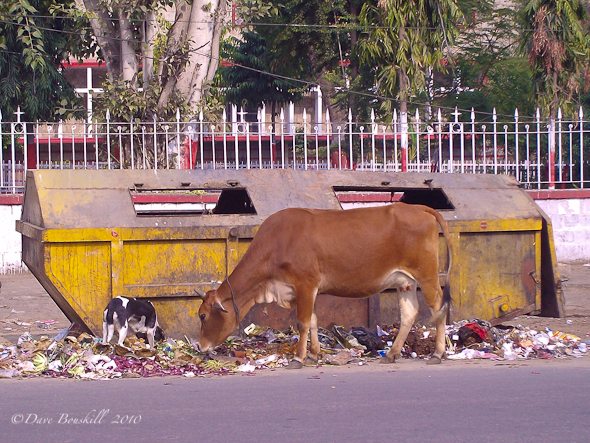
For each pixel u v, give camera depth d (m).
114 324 9.45
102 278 9.91
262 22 25.78
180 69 18.25
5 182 19.27
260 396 7.86
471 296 10.95
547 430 6.68
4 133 17.78
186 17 18.70
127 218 10.03
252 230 10.34
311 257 9.25
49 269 9.73
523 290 11.19
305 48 26.06
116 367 9.12
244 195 11.98
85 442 6.40
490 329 10.65
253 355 9.73
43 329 12.52
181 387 8.31
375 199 18.25
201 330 9.48
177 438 6.48
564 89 21.47
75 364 9.13
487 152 25.25
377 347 10.15
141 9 18.27
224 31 27.19
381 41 21.50
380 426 6.80
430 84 28.08
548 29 20.84
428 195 11.98
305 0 25.16
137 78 18.72
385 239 9.30
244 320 10.52
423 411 7.26
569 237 19.20
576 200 19.20
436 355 9.60
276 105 29.91
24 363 9.20
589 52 22.66
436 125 20.12
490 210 11.10
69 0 22.38
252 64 28.81
